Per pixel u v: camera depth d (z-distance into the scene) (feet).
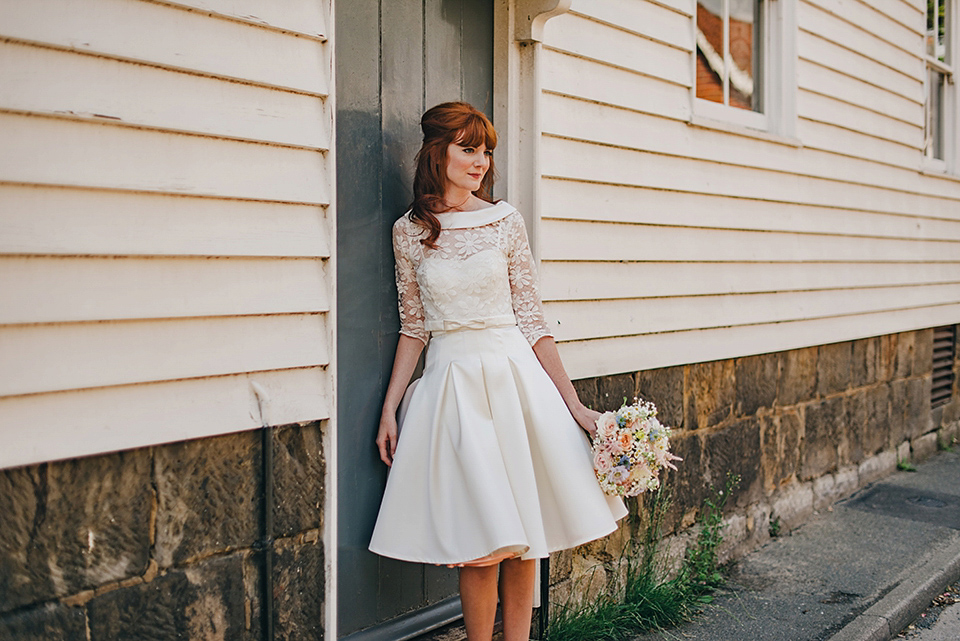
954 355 22.13
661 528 11.78
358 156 7.98
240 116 6.40
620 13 10.88
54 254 5.47
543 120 9.76
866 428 17.72
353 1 7.84
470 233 7.95
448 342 7.89
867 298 17.38
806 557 13.42
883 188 17.85
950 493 17.19
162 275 6.01
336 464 7.11
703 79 13.29
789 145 14.67
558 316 10.15
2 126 5.26
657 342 11.75
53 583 5.53
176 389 6.12
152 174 5.93
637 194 11.38
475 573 7.83
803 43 15.03
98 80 5.67
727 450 13.21
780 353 14.69
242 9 6.38
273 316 6.68
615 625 10.55
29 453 5.41
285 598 6.84
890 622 10.93
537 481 7.86
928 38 21.22
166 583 6.10
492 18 9.46
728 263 13.26
